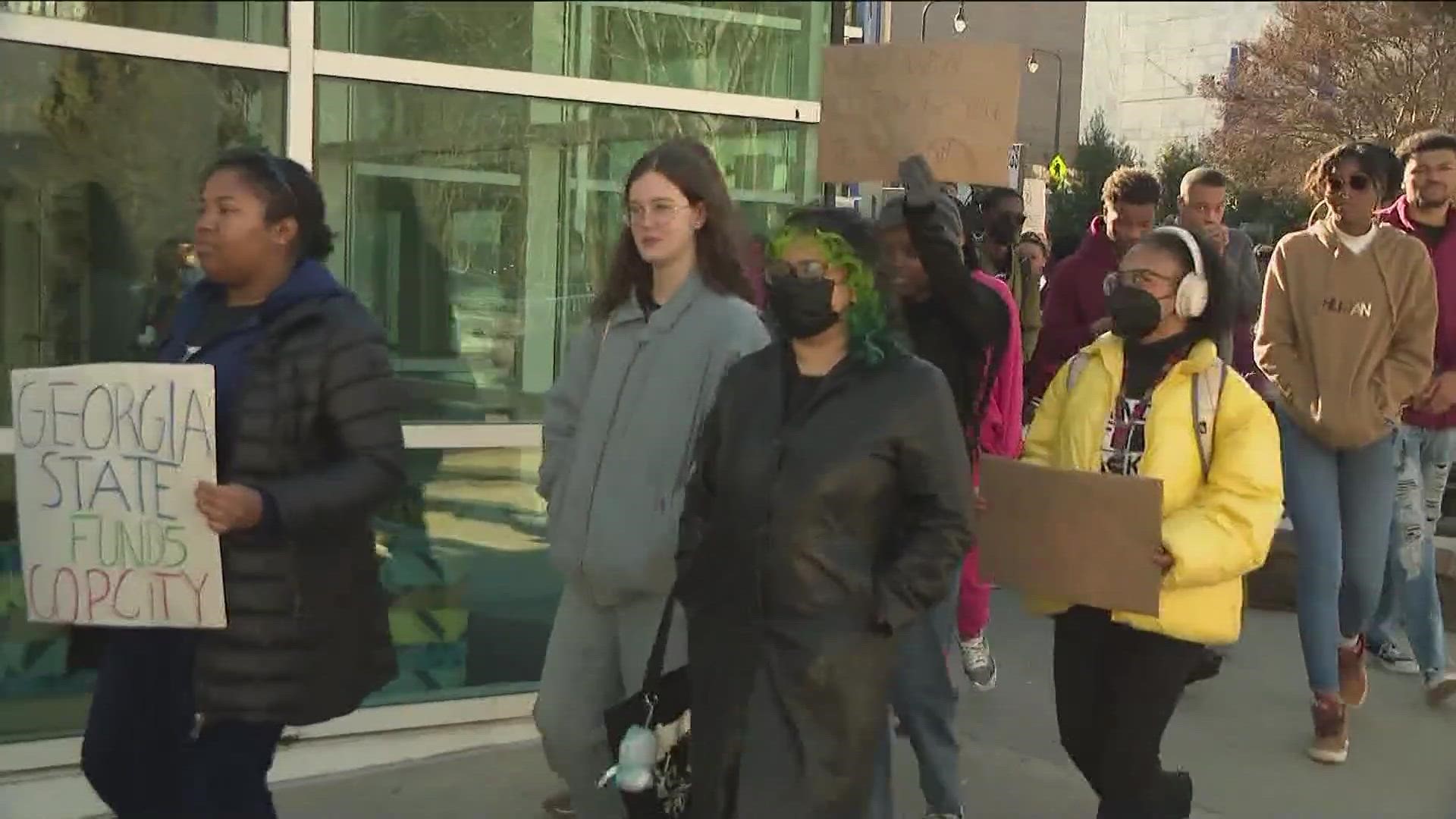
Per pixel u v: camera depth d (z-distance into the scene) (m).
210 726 2.96
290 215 2.99
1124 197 5.13
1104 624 3.38
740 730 2.80
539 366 5.25
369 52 5.95
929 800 3.83
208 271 2.97
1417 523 5.10
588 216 5.35
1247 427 3.29
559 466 3.48
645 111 5.42
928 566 2.81
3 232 4.36
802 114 5.73
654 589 3.21
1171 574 3.17
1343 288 4.49
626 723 3.07
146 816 3.10
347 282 4.88
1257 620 6.48
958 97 3.78
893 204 3.63
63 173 4.47
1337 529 4.64
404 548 4.87
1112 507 3.19
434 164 5.03
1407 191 5.01
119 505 2.84
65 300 4.48
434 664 4.95
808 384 2.92
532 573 5.16
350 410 2.91
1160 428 3.33
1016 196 5.56
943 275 3.52
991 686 5.43
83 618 2.89
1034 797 4.38
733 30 5.72
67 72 4.46
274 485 2.83
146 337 4.61
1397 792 4.40
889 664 2.86
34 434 2.89
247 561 2.85
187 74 4.67
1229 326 3.40
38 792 4.13
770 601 2.80
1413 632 5.19
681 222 3.27
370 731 4.63
